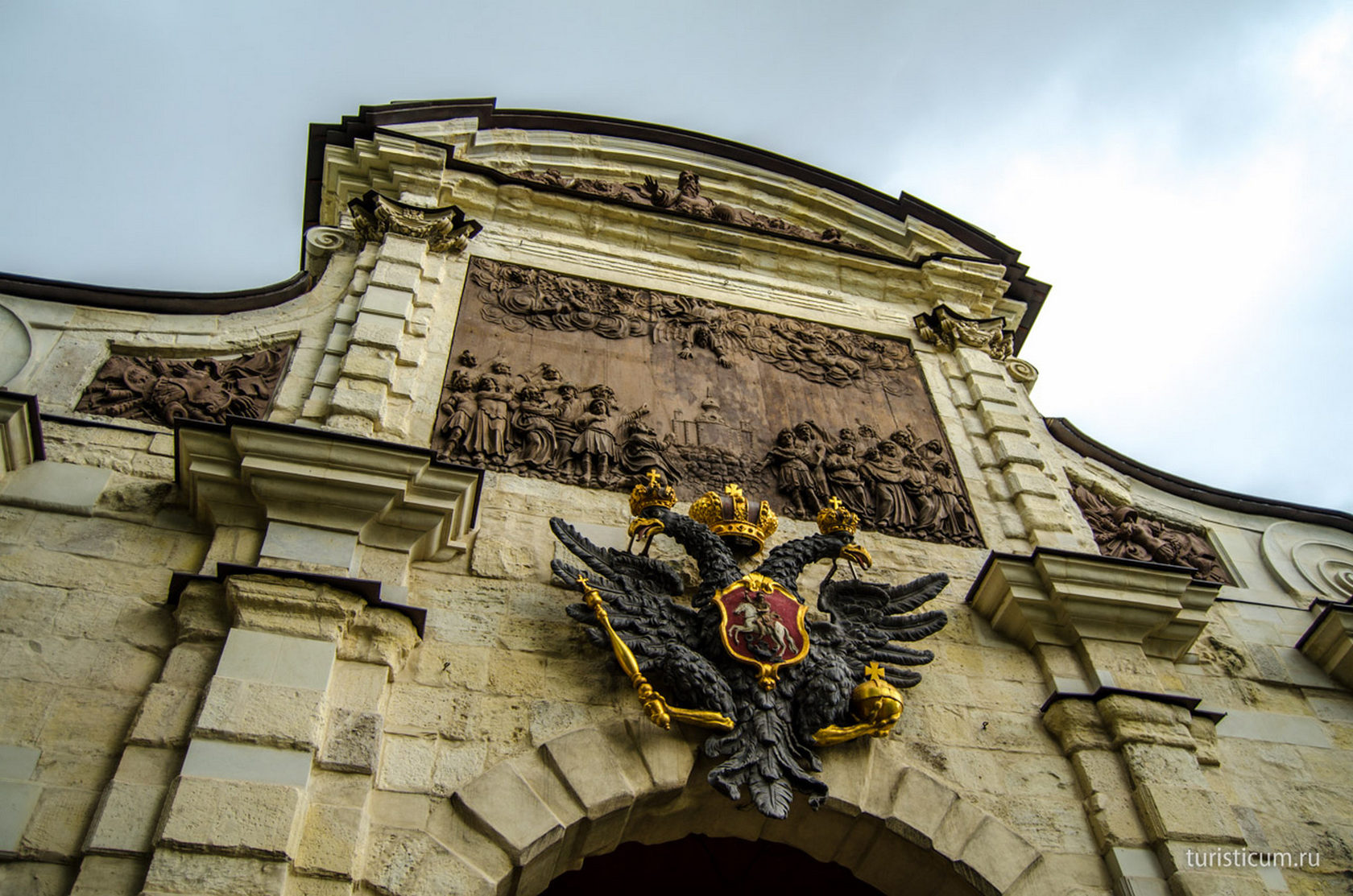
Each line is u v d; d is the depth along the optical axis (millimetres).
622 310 13352
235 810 7113
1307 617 11961
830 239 16156
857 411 12977
